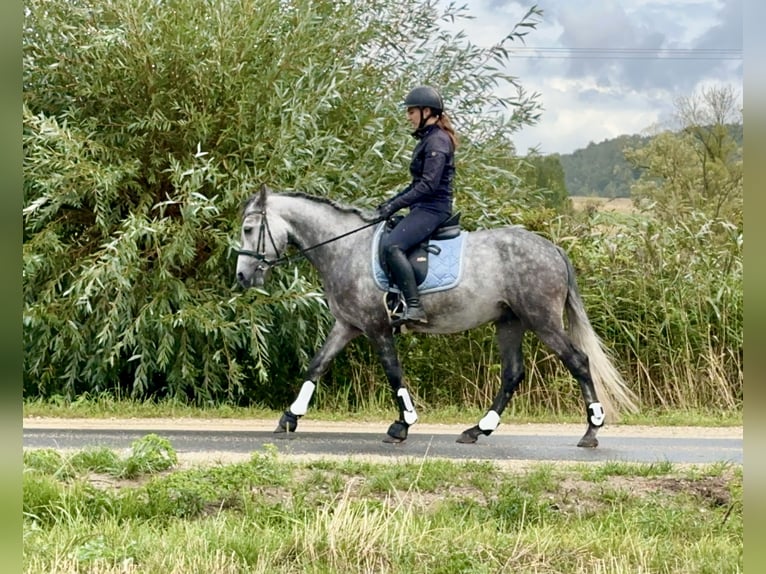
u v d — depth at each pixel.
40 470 7.39
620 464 8.28
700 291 14.25
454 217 9.59
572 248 14.54
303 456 8.75
